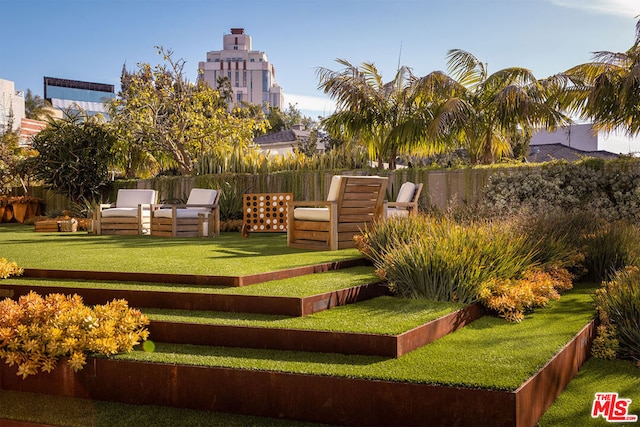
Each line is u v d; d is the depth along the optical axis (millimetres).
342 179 7062
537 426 2666
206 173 13977
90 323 3324
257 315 3824
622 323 3854
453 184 10516
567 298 4969
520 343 3395
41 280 4914
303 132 32844
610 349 3750
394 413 2648
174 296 4109
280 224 11070
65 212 14578
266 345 3389
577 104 10742
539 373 2766
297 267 5160
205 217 9914
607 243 5938
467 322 4047
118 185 15609
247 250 7086
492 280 4395
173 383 2971
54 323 3291
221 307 3996
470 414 2541
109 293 4297
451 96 11953
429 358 3074
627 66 9492
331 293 4098
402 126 11867
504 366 2881
